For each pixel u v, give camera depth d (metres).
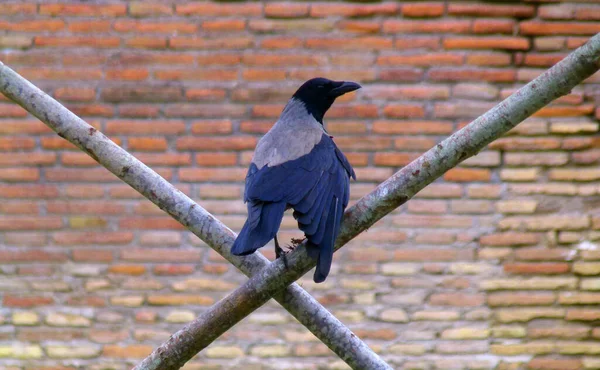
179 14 10.71
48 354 10.56
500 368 10.45
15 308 10.58
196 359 10.59
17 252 10.59
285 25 10.70
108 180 10.63
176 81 10.70
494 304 10.49
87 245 10.59
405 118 10.62
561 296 10.49
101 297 10.57
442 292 10.52
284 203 5.96
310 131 6.70
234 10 10.70
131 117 10.69
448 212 10.59
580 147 10.56
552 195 10.55
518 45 10.66
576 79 5.52
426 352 10.47
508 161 10.59
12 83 6.26
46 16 10.73
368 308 10.52
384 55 10.66
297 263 5.84
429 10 10.67
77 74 10.73
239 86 10.67
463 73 10.64
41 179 10.62
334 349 6.21
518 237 10.52
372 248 10.58
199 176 10.62
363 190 10.56
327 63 10.68
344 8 10.68
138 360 10.51
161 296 10.55
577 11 10.68
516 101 5.63
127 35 10.73
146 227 10.60
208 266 10.56
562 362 10.45
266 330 10.59
